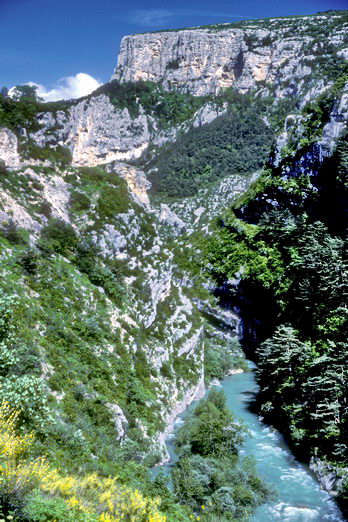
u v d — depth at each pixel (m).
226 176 175.00
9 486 11.93
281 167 107.56
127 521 16.16
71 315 39.88
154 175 190.75
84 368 35.03
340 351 49.09
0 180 47.69
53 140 67.69
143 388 42.62
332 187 94.25
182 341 56.97
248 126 198.50
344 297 61.09
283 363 55.75
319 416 43.06
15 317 32.16
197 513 31.08
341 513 33.53
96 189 59.88
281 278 84.88
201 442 40.28
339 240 72.94
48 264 43.09
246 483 35.88
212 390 52.72
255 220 114.56
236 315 96.69
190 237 124.44
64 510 13.00
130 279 54.25
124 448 31.72
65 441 24.81
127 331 46.47
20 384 22.42
